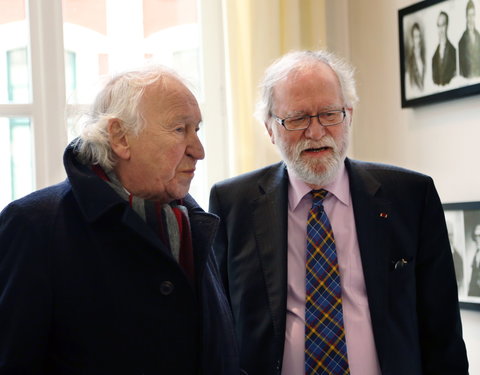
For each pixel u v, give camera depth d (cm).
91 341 114
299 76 163
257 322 163
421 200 170
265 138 252
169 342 120
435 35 234
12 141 245
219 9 273
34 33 245
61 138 247
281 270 162
